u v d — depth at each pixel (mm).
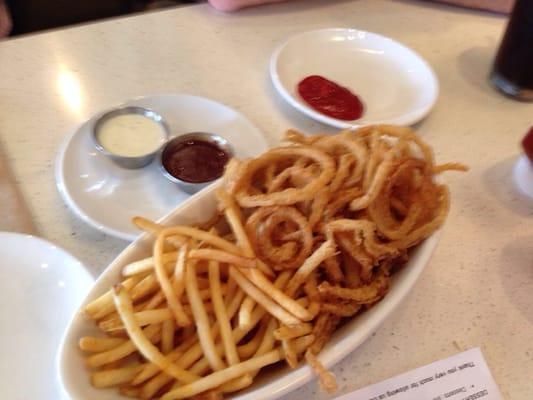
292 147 321
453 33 605
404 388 324
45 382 300
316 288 295
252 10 592
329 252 285
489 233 412
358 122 474
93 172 407
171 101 458
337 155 330
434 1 639
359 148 319
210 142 429
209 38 550
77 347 269
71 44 518
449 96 525
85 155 415
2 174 390
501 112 517
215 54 533
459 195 435
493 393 328
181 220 312
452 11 637
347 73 529
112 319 275
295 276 292
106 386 265
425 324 356
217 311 281
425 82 517
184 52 529
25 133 431
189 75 505
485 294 376
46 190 394
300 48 535
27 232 361
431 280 379
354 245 300
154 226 298
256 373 282
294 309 272
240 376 269
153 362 263
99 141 416
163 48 529
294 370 272
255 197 301
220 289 288
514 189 446
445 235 406
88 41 524
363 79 526
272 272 297
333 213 305
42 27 691
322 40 547
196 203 315
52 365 305
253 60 532
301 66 525
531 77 512
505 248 404
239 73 516
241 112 480
